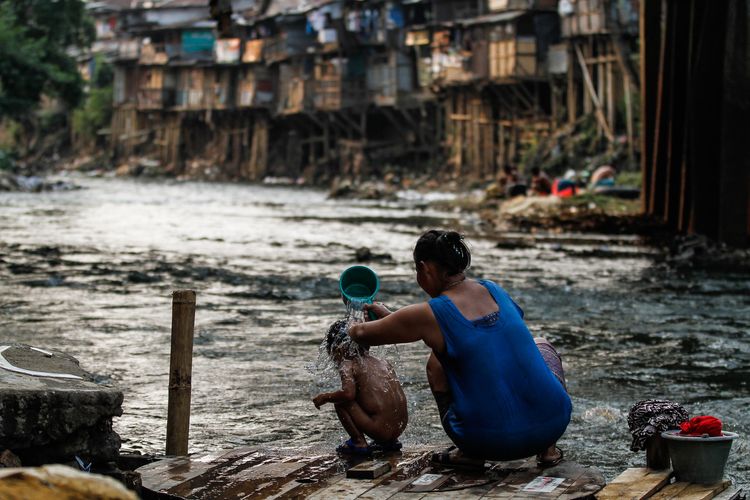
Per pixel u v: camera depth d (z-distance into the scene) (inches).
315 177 2984.7
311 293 644.1
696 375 403.2
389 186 2571.4
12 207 1560.0
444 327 221.3
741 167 845.2
